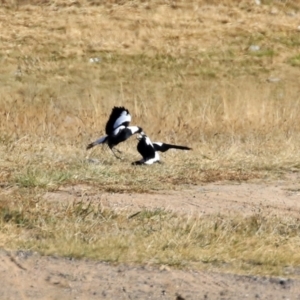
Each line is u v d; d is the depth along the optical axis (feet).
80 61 306.35
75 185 143.54
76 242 101.96
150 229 113.50
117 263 94.07
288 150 184.96
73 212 119.75
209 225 116.16
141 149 163.73
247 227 118.21
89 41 322.75
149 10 349.20
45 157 164.45
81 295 83.05
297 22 352.28
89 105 252.01
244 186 152.76
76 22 337.31
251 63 314.55
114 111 163.12
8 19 339.57
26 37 322.75
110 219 118.62
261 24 346.74
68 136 197.88
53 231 109.50
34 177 140.97
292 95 279.69
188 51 320.29
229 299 83.56
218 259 99.45
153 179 152.15
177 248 102.47
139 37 329.11
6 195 128.57
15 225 111.24
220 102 257.34
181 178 155.22
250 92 272.51
